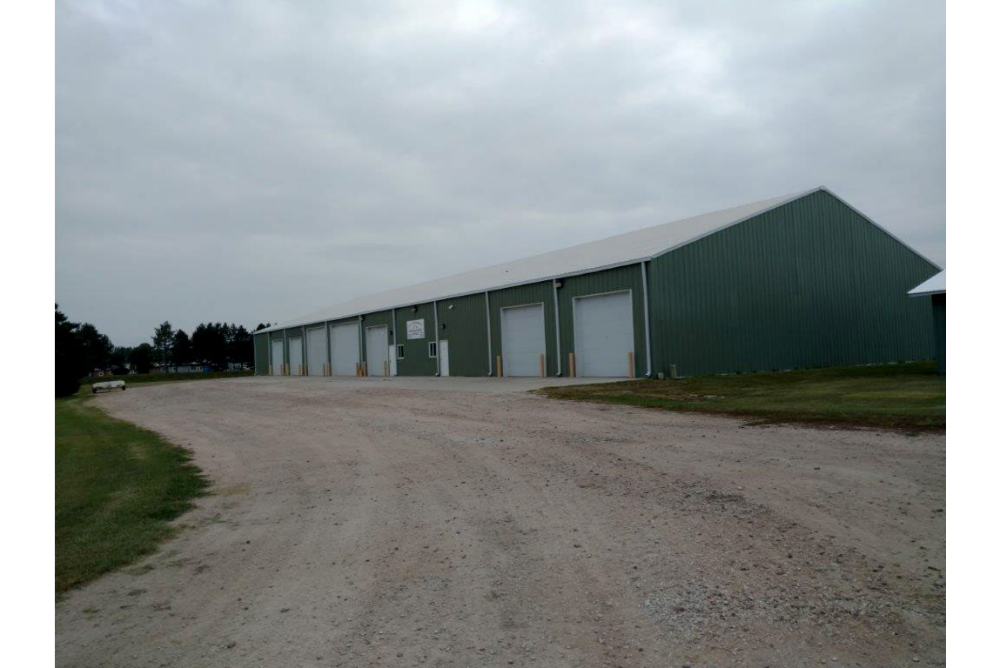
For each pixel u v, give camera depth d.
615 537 6.13
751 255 24.89
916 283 31.45
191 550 6.69
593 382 21.02
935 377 18.66
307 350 47.28
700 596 4.80
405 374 34.84
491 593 5.11
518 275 29.09
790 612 4.48
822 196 27.75
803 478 7.41
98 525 7.66
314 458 11.47
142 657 4.38
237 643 4.53
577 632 4.40
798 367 26.11
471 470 9.36
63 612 5.20
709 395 16.06
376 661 4.17
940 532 5.61
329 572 5.80
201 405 24.28
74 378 38.94
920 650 3.96
